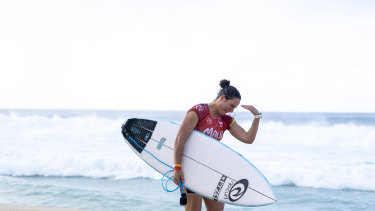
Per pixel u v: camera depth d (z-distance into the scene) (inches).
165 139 197.3
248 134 193.8
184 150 187.8
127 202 437.1
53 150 864.3
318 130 1126.4
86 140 1054.4
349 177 580.1
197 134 188.1
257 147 941.2
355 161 736.3
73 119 1342.3
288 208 425.7
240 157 193.5
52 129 1248.8
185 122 180.1
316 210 416.2
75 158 716.7
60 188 511.8
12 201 436.8
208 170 186.7
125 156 757.3
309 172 610.2
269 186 190.4
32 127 1289.4
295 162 724.7
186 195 190.9
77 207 411.5
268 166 673.6
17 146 941.8
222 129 192.7
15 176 614.9
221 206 194.1
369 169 634.2
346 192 512.7
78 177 606.9
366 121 2084.2
